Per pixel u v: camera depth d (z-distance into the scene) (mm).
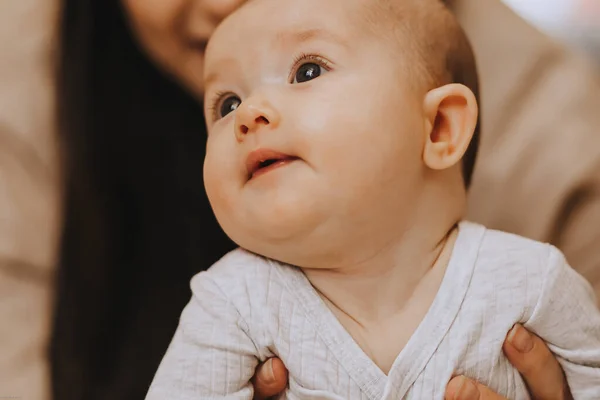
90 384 960
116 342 979
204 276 614
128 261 1011
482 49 1038
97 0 979
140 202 1020
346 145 535
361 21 586
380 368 577
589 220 933
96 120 1018
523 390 607
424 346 569
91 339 984
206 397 567
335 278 597
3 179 1235
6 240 1200
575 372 613
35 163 1257
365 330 590
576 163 940
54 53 1161
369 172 540
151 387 589
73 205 1009
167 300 948
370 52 577
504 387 590
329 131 534
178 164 1020
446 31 658
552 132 970
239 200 561
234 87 615
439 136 607
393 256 587
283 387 588
